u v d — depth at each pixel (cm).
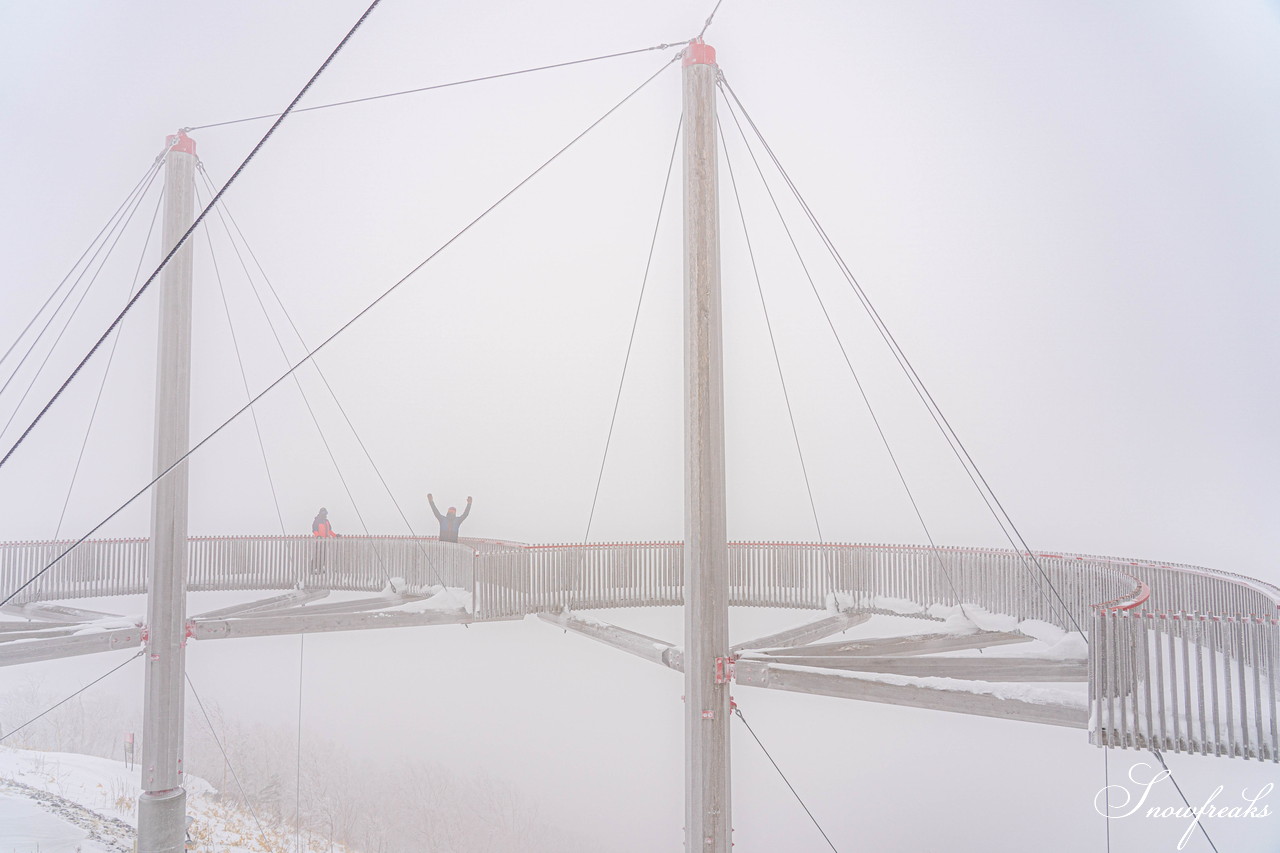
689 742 1034
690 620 1038
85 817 1472
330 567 1817
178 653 1316
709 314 1051
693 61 1077
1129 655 792
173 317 1332
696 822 1012
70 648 1225
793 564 1617
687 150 1072
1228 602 1086
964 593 1423
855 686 950
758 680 1020
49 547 1575
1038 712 846
